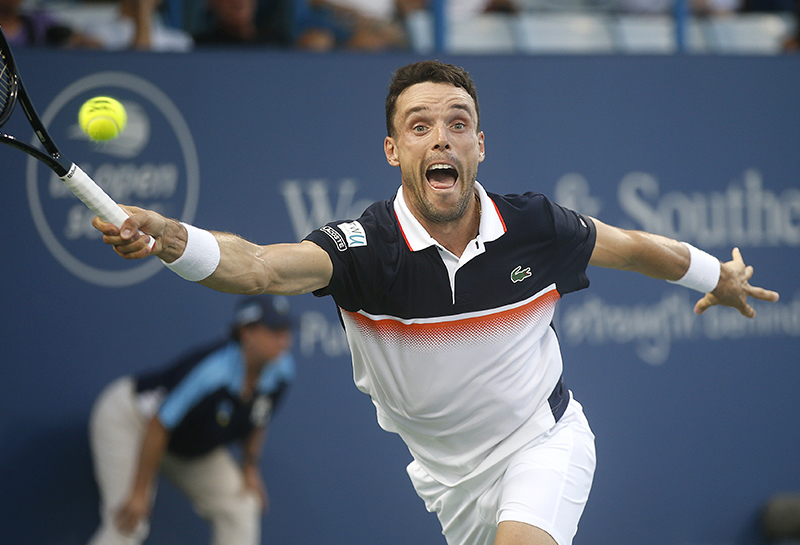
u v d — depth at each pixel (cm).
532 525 1075
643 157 2386
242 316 2086
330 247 1033
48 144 859
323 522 2155
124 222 812
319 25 2438
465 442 1193
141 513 2008
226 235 939
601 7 2745
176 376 2039
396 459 2206
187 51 2152
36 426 2027
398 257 1070
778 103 2472
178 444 2062
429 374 1127
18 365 2027
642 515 2322
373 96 2247
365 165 2242
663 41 2734
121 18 2330
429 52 2281
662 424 2348
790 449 2417
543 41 2667
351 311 1097
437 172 1123
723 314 2411
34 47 2069
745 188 2442
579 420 1242
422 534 2202
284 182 2194
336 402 2186
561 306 2311
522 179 2312
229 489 2114
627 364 2341
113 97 2108
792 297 2455
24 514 2008
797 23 2816
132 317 2088
